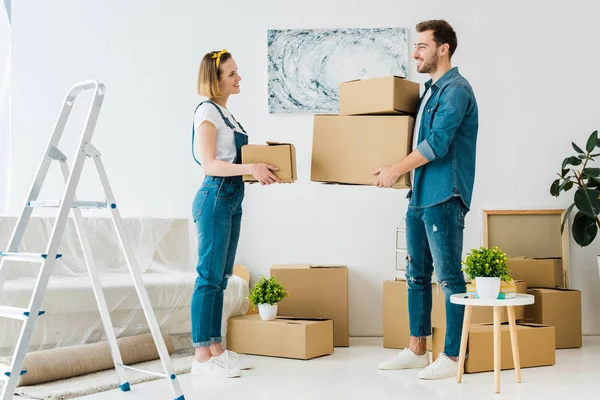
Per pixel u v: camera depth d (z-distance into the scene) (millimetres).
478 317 3701
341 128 3027
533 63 4293
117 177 4273
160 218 4055
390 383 2850
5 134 4289
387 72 4254
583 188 3908
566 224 4246
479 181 4285
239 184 3098
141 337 3350
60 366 2896
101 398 2637
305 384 2846
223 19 4312
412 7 4281
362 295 4250
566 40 4293
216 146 3061
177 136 4309
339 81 4262
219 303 3168
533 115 4293
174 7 4320
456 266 2928
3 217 3613
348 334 3898
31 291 3225
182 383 2889
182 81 4320
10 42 4293
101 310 2773
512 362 3139
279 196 4293
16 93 4246
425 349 3219
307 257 4277
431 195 2916
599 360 3393
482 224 4246
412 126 3006
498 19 4289
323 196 4277
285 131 4297
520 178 4281
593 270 4262
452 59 4289
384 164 2945
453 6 4289
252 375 3049
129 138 4289
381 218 4270
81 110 4258
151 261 3984
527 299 2721
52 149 2568
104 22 4305
